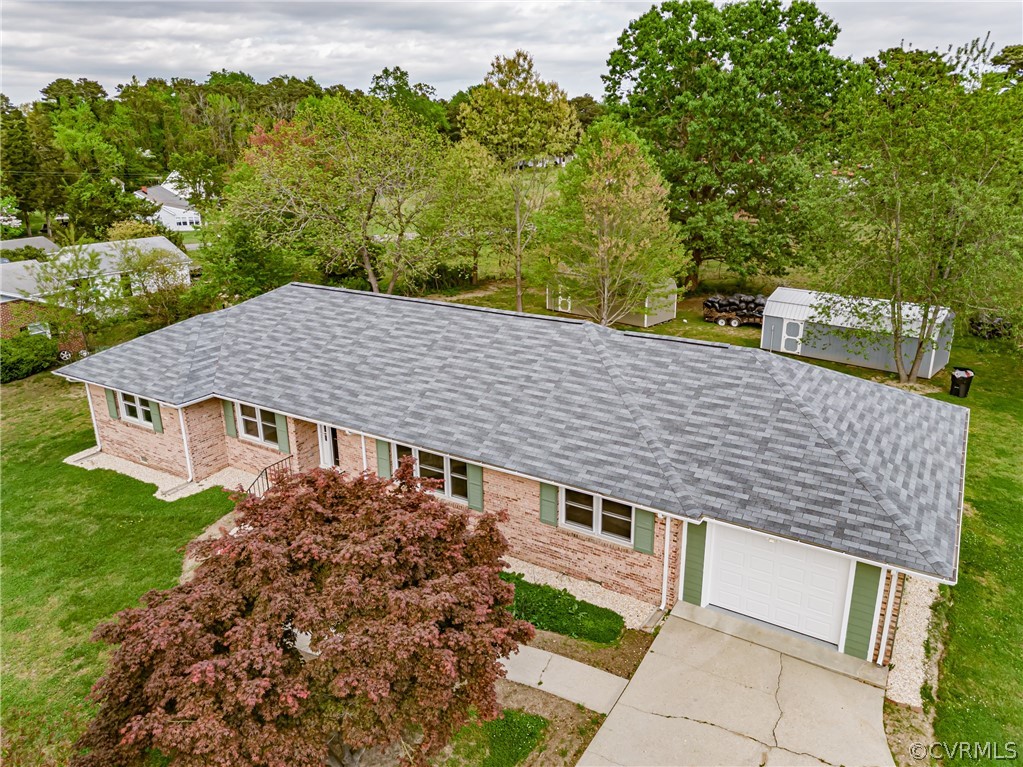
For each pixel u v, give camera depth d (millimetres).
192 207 65188
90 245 35125
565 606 12844
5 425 22781
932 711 10281
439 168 33219
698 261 38812
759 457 12273
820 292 26844
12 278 29547
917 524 10766
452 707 7828
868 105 24453
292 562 8766
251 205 31469
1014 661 11414
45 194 56688
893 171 23000
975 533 15289
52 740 10234
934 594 13156
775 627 12094
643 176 27328
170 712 7422
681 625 12250
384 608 8047
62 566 14625
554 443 13602
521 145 33812
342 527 9352
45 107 93438
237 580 8695
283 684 7289
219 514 16547
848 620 11203
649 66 35375
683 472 12352
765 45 33656
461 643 7742
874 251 24156
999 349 26125
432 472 15359
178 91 113688
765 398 13398
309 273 36531
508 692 10758
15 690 11211
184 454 18031
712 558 12305
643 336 15898
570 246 29016
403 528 9102
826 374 14742
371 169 30969
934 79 23531
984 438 20406
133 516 16562
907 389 24703
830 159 30297
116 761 7250
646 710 10328
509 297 40188
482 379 15812
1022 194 22000
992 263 21375
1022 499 16734
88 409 24000
